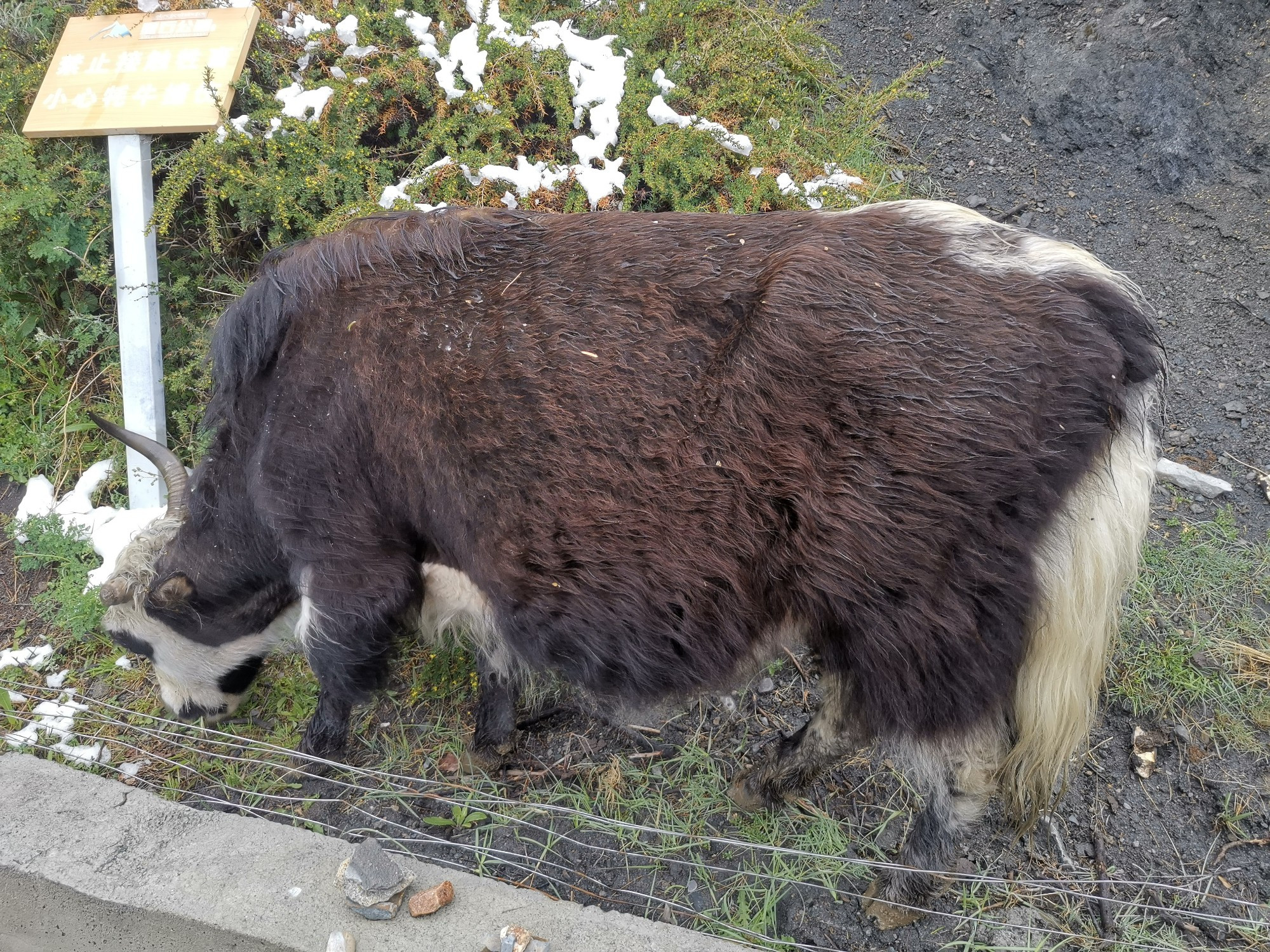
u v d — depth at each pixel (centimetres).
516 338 143
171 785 192
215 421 168
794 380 132
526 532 143
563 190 226
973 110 325
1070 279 137
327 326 152
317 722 191
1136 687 196
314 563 158
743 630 142
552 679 182
